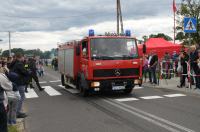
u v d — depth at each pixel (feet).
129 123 33.47
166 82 71.72
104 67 53.31
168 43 105.81
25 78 38.73
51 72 158.30
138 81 55.01
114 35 55.77
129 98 52.24
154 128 30.86
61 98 56.03
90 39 53.93
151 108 41.86
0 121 22.65
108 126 32.42
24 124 34.60
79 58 59.26
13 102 33.55
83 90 56.65
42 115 40.09
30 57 70.03
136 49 55.21
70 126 33.09
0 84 22.75
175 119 34.53
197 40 131.23
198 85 59.06
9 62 44.96
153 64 70.23
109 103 48.01
